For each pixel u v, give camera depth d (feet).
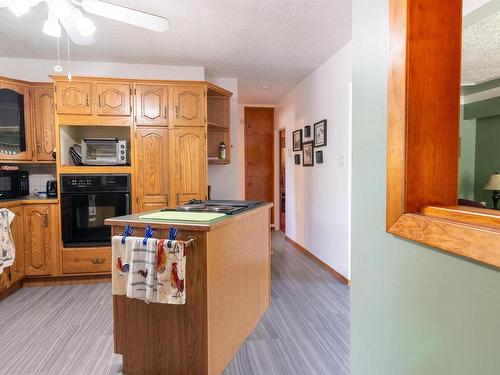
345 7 8.73
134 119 11.94
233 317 6.98
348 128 11.21
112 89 11.82
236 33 10.37
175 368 6.05
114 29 10.03
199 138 12.30
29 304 9.83
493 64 10.95
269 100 20.77
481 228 2.02
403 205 2.78
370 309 3.47
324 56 12.54
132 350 6.28
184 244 5.52
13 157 11.73
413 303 2.75
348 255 11.41
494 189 14.87
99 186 11.73
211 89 13.12
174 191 12.17
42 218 11.36
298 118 16.74
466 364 2.18
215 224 5.85
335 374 6.38
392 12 2.88
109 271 11.69
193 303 5.90
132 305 6.23
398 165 2.83
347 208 11.41
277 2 8.51
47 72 12.93
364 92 3.52
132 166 11.96
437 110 2.77
